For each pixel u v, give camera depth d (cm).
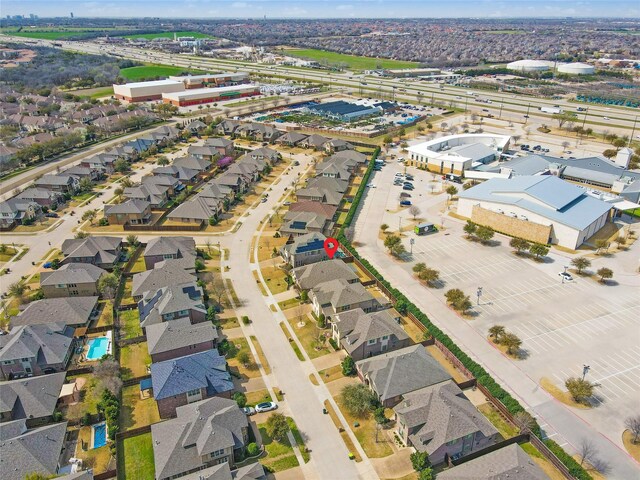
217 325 9406
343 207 15050
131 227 13362
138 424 7156
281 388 7894
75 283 10169
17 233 13262
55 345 8375
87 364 8381
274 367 8356
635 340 8969
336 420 7275
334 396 7725
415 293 10544
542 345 8856
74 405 7488
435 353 8694
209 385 7488
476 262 11838
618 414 7319
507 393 7444
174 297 9238
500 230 13475
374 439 6931
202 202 14238
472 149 19562
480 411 7356
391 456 6650
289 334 9206
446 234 13375
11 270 11394
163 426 6712
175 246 11488
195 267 10881
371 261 11906
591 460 6550
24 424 6812
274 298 10350
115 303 9944
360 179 17588
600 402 7544
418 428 6744
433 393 7006
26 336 8206
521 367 8312
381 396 7369
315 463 6562
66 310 9269
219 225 13862
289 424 7188
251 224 13962
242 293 10519
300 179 17525
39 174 17762
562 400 7594
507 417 7231
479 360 8506
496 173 17138
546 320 9575
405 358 7806
